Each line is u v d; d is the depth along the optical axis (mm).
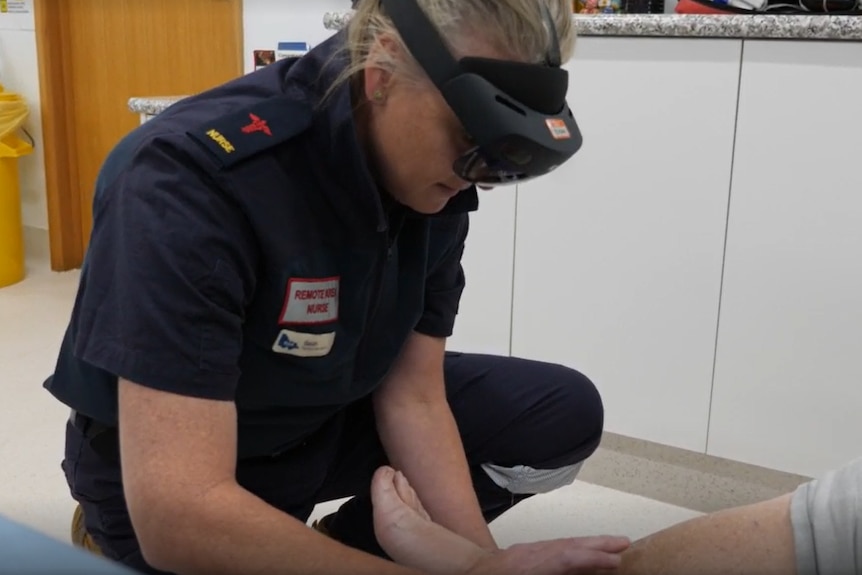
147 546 836
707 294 1748
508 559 930
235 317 875
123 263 835
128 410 829
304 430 1151
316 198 937
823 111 1578
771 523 736
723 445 1799
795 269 1660
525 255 1912
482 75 799
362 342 1091
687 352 1792
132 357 817
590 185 1811
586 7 2076
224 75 3008
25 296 3227
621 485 1941
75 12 3373
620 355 1860
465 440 1339
